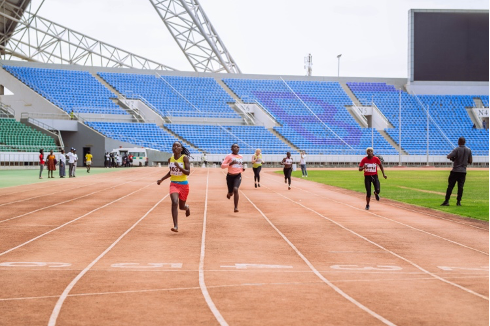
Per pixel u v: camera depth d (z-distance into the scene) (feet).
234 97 257.96
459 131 249.34
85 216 52.60
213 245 36.94
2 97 221.25
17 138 185.16
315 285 25.49
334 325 19.24
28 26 234.99
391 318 20.11
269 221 50.14
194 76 265.34
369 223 49.21
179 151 43.01
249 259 32.12
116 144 207.72
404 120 253.85
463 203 68.54
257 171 98.53
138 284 25.43
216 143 223.10
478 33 251.39
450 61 254.27
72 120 209.46
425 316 20.39
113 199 70.79
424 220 51.60
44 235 40.65
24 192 80.94
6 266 29.45
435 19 252.62
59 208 59.47
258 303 22.16
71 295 23.30
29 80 228.22
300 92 266.77
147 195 77.25
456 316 20.38
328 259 32.32
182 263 30.73
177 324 19.30
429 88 266.36
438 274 28.19
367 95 269.03
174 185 43.32
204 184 103.40
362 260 32.09
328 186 102.22
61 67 245.45
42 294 23.44
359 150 230.27
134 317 20.10
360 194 83.56
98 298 22.84
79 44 260.21
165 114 236.63
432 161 229.25
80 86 235.81
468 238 40.83
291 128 242.37
